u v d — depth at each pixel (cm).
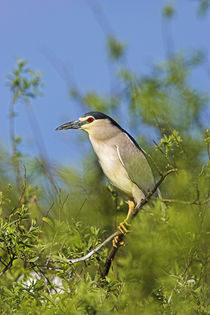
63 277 809
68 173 1148
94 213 1072
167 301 826
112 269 914
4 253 853
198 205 911
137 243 889
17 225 808
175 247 880
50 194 1038
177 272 878
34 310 746
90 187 1155
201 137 1166
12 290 784
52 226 852
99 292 743
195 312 801
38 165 1127
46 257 838
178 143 910
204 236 883
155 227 906
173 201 876
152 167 1281
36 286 778
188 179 941
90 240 859
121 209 1145
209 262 876
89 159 1274
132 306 811
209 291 859
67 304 739
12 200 1003
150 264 871
